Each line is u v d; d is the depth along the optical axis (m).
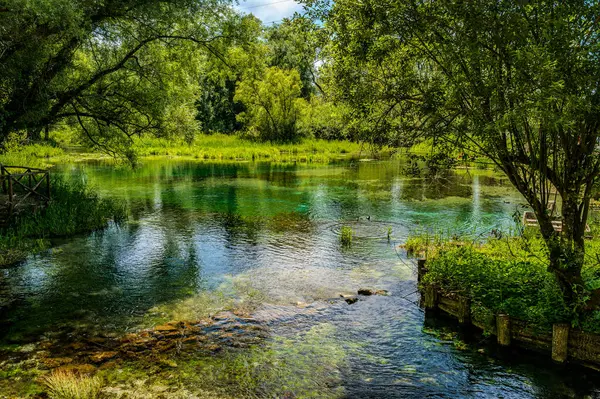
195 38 17.70
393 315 9.15
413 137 7.49
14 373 6.97
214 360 7.41
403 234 15.59
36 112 14.79
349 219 18.03
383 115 7.76
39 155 41.53
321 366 7.25
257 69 19.81
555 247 7.35
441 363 7.36
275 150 50.44
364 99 7.66
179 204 21.36
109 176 31.34
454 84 6.57
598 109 6.07
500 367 7.22
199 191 25.14
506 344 7.74
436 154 7.77
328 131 31.42
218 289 10.60
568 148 6.83
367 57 7.59
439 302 9.17
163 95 18.14
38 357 7.48
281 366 7.23
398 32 6.88
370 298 10.01
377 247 13.99
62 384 6.50
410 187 26.47
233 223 17.44
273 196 23.52
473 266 9.48
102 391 6.50
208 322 8.85
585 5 6.12
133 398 6.34
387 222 17.42
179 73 19.11
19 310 9.40
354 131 8.48
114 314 9.22
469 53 6.21
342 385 6.73
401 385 6.75
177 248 14.02
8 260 12.51
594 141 6.64
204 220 17.97
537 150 7.07
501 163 7.49
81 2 13.15
